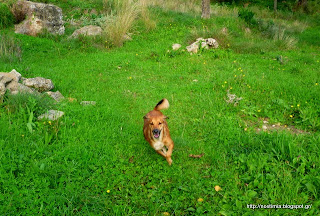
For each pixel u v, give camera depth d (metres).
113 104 6.18
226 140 4.89
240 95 6.76
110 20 12.47
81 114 5.38
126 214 3.29
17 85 5.77
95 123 5.20
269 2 25.03
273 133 4.88
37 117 5.10
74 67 8.88
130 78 8.14
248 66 9.25
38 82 6.14
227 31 12.95
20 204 3.22
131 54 10.40
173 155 4.52
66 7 14.70
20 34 10.88
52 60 9.51
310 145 4.51
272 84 7.27
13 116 4.92
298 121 5.73
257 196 3.55
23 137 4.41
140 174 4.04
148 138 4.27
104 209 3.31
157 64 9.57
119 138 4.82
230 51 10.98
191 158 4.47
